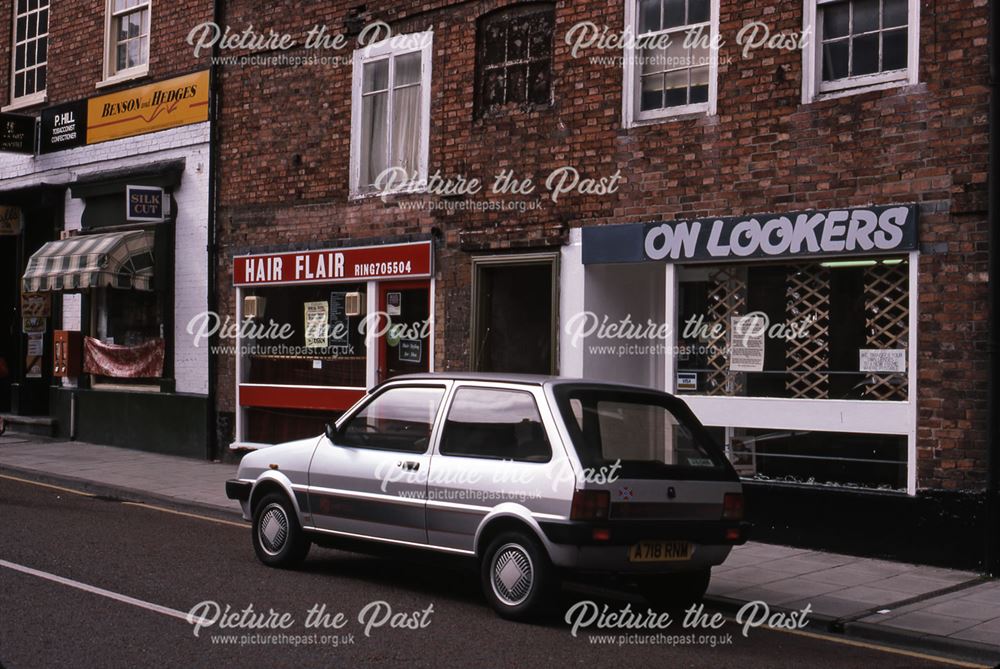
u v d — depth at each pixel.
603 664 6.45
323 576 8.86
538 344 13.03
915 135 9.94
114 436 17.88
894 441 10.09
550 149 12.57
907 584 8.97
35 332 20.03
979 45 9.63
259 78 15.98
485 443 7.80
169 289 17.03
